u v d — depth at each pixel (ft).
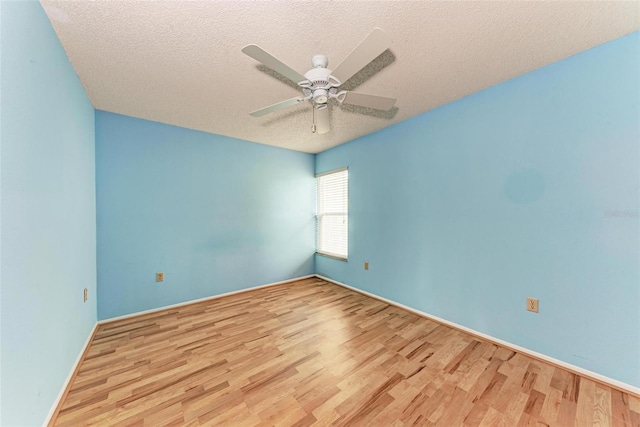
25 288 3.84
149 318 9.07
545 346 6.25
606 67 5.36
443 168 8.41
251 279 12.37
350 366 6.13
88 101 7.68
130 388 5.38
